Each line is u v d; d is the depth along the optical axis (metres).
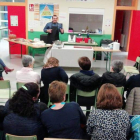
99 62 7.14
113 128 1.52
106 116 1.55
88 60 2.80
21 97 1.67
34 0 7.27
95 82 2.71
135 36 7.30
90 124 1.59
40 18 7.45
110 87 1.67
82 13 7.31
